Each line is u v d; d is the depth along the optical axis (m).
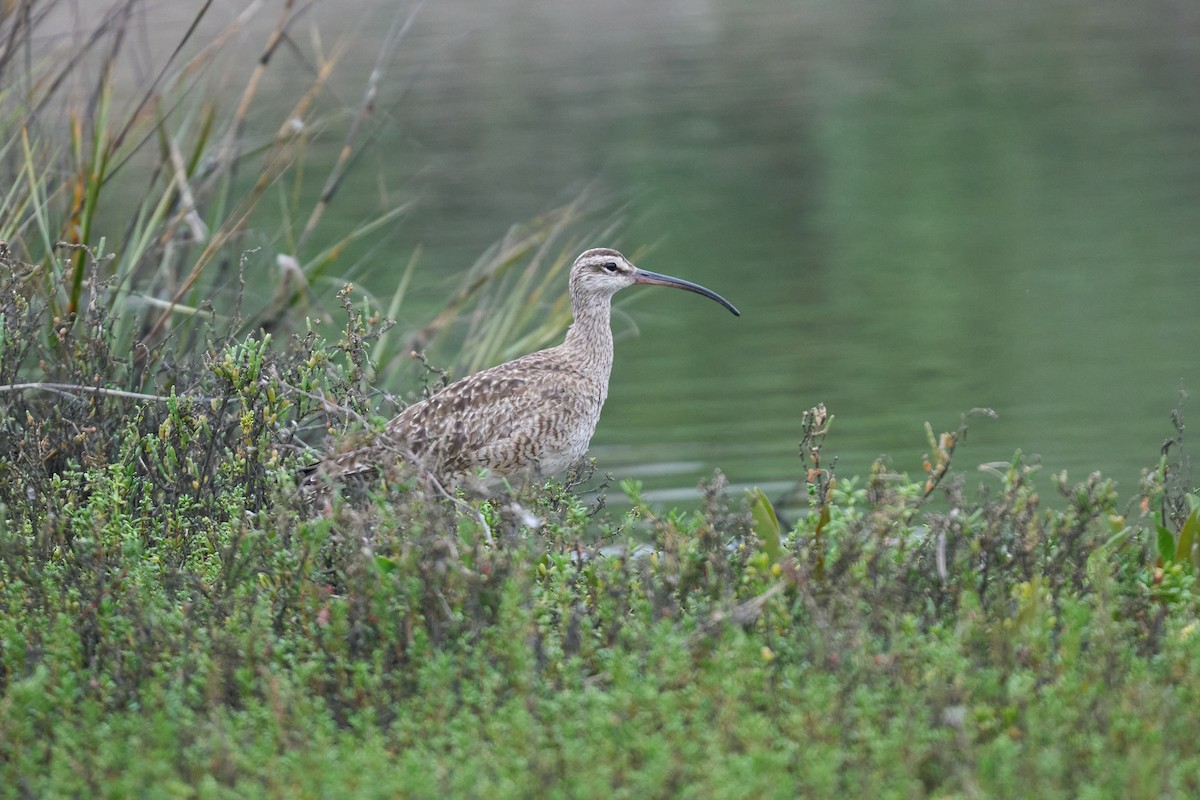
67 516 11.21
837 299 28.52
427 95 42.06
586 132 38.84
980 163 37.56
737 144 38.84
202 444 12.85
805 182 36.31
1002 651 8.88
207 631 9.60
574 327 15.66
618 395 23.62
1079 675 8.76
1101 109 41.47
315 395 12.45
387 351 18.84
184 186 16.34
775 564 10.09
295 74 33.09
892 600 9.57
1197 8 52.84
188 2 30.44
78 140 16.33
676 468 19.97
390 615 9.48
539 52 47.09
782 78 45.38
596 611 10.11
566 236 30.59
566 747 8.00
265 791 7.87
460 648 9.39
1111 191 34.50
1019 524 10.35
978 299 27.89
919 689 8.54
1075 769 7.87
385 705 8.84
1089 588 10.16
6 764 8.52
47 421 12.90
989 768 7.82
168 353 14.90
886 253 31.30
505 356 18.81
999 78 45.38
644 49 48.41
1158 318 26.11
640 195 34.91
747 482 19.33
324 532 9.94
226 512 11.84
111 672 9.38
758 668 8.70
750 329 27.05
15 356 13.22
